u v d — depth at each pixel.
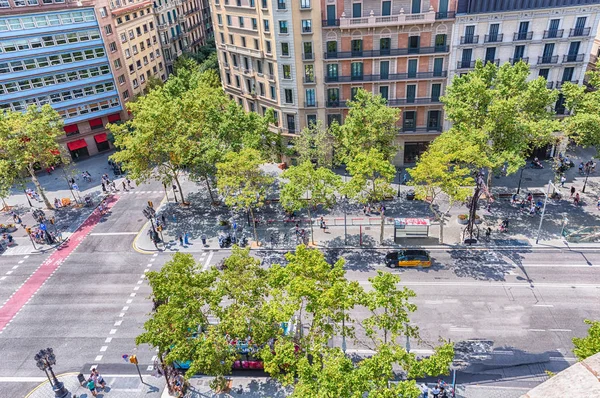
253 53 63.06
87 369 36.06
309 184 45.50
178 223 55.72
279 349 27.09
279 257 47.88
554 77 57.94
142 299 43.19
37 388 34.75
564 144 60.56
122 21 78.56
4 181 56.22
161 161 55.22
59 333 39.72
